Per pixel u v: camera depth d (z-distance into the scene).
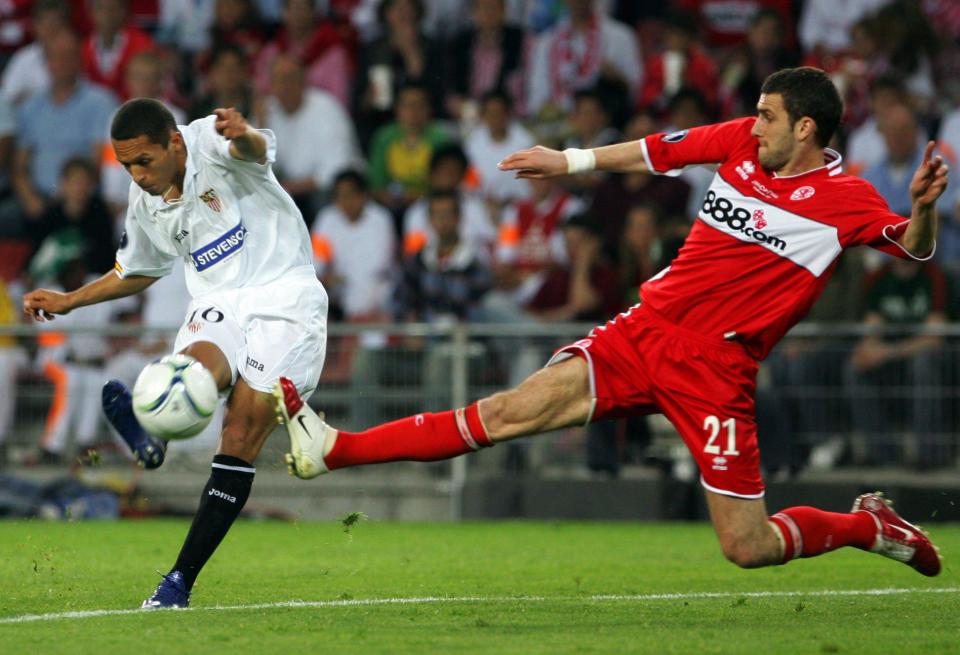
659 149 20.61
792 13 57.84
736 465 20.11
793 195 19.92
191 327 20.94
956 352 40.03
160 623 19.14
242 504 20.81
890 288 43.22
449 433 20.16
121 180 52.88
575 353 20.61
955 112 50.88
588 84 54.88
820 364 40.28
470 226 50.03
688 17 53.38
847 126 51.72
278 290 21.19
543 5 57.53
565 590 24.55
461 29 57.69
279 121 52.84
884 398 40.16
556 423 20.47
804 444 40.22
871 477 40.06
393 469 41.66
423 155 52.81
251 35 57.09
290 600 22.59
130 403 19.95
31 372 41.66
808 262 19.98
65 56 53.97
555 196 49.69
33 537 34.44
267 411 20.75
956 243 47.62
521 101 56.09
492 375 41.28
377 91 55.75
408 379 41.50
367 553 31.44
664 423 41.00
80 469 41.47
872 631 18.89
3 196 53.81
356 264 48.69
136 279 22.70
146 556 29.94
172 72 56.31
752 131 20.02
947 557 30.66
